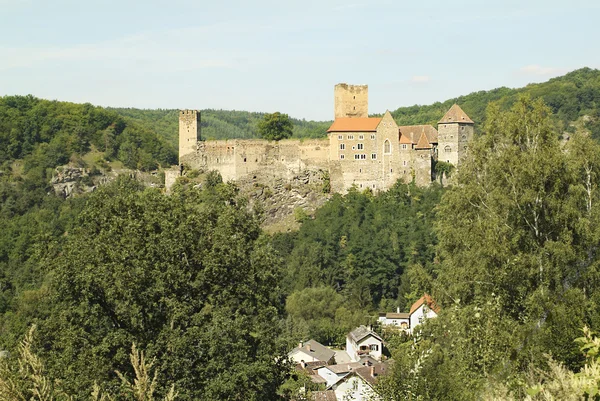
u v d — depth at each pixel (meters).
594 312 51.06
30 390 33.47
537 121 71.19
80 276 51.50
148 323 51.91
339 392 101.19
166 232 53.91
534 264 58.94
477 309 48.56
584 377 27.03
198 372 49.91
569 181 64.50
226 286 54.81
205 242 55.72
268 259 56.78
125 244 53.62
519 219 63.56
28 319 90.38
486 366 45.34
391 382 50.19
